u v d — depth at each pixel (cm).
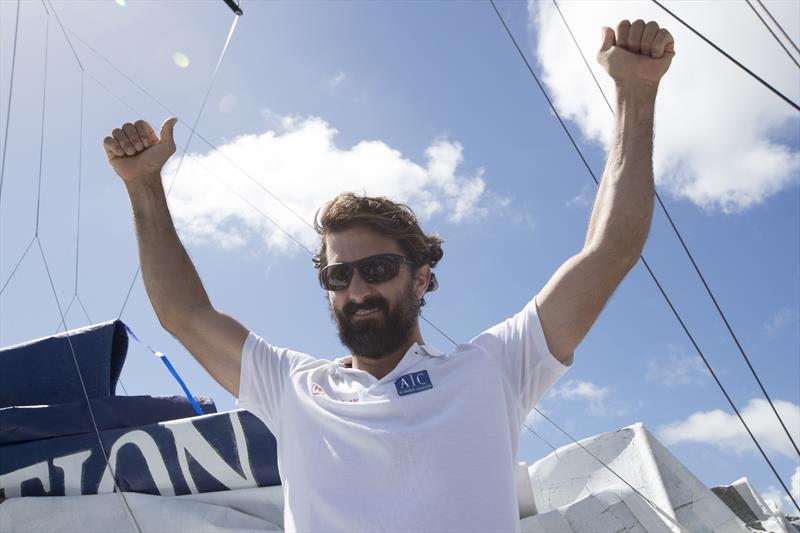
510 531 190
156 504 681
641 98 234
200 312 246
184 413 778
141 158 256
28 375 770
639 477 908
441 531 185
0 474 704
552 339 217
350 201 237
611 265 215
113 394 805
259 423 722
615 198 223
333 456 203
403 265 227
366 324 221
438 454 194
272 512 688
